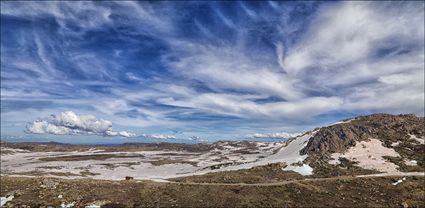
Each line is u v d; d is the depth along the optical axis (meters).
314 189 94.44
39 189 96.62
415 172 107.19
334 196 89.62
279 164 123.06
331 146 136.88
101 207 84.44
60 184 100.62
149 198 90.25
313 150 139.00
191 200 88.19
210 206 84.06
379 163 116.69
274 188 95.81
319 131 155.00
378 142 137.62
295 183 99.31
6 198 90.69
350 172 109.62
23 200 88.38
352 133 144.25
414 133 145.25
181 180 110.88
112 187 98.81
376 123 156.00
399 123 155.50
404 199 87.12
